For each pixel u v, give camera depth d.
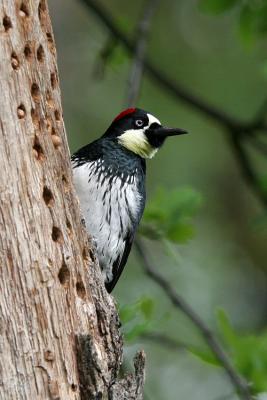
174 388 17.77
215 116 15.23
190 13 19.83
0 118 8.73
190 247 19.56
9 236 8.58
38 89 9.04
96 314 9.11
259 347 12.74
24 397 8.42
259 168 19.14
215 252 19.70
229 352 12.92
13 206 8.65
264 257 19.97
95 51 20.25
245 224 19.83
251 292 19.75
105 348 9.11
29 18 9.11
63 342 8.66
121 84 19.84
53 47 9.35
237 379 11.91
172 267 19.20
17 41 8.95
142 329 11.61
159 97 18.77
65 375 8.61
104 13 15.01
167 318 12.34
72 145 19.33
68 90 20.19
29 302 8.55
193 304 19.19
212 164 19.14
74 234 9.06
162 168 18.73
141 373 9.21
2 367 8.38
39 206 8.77
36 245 8.68
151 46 19.50
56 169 9.03
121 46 15.23
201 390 17.80
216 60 19.31
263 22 14.71
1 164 8.67
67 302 8.80
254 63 19.14
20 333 8.48
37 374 8.48
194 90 19.08
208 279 19.45
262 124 15.09
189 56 19.42
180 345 12.30
